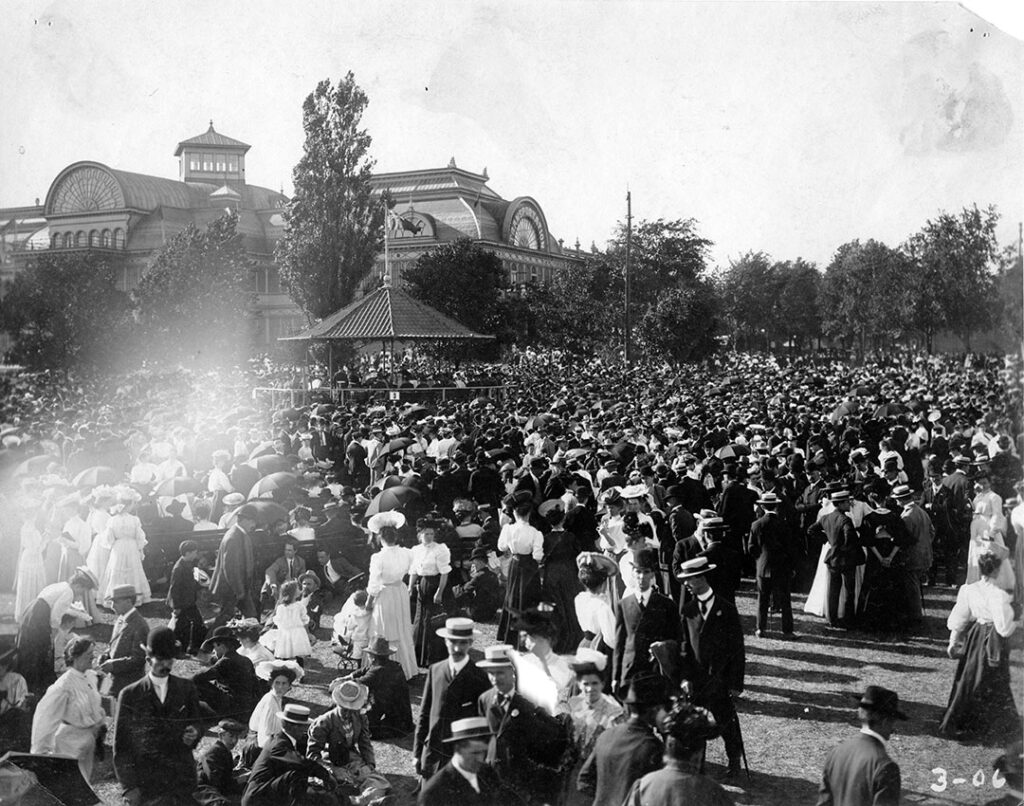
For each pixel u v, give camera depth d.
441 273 51.44
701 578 7.65
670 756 5.43
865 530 11.65
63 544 12.17
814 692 9.66
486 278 51.94
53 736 7.45
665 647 7.28
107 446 19.02
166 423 23.03
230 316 35.59
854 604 11.70
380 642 8.93
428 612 10.62
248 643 9.27
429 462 16.30
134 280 46.56
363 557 13.34
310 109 35.75
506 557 13.22
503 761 6.23
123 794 7.17
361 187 38.00
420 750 7.29
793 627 11.83
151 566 13.46
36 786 7.21
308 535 12.57
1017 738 8.16
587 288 46.34
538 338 50.53
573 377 40.34
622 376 37.22
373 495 15.06
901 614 11.60
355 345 47.97
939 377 23.48
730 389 31.02
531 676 6.89
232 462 17.55
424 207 75.81
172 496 15.14
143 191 49.12
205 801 7.00
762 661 10.64
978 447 15.45
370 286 52.47
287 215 38.72
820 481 13.82
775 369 34.28
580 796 6.16
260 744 7.72
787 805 7.14
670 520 11.15
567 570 10.38
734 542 8.95
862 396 24.27
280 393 35.81
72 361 25.05
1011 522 11.33
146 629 9.24
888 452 15.35
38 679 9.30
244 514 12.12
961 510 13.70
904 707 9.23
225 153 53.81
